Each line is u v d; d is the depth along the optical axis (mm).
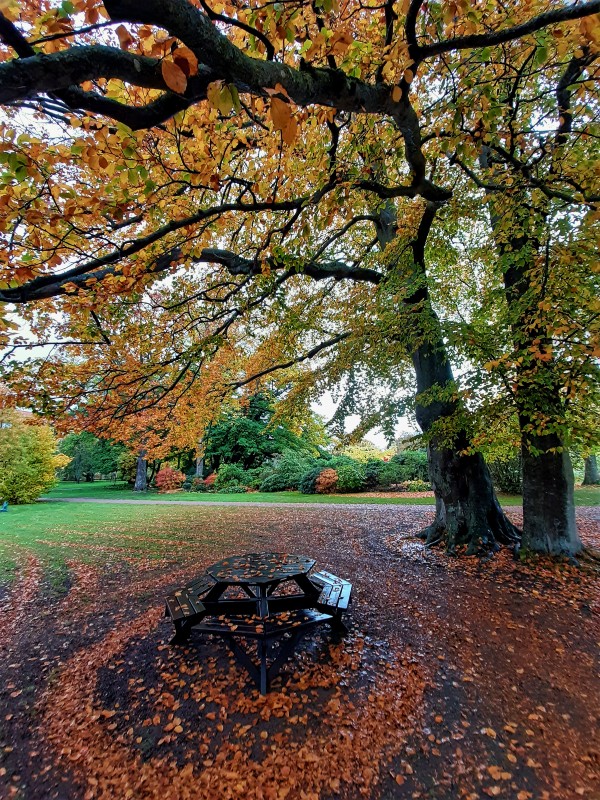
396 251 6277
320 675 3428
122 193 2928
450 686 3236
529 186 4223
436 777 2379
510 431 5703
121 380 6238
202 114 3084
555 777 2352
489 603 4797
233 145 3531
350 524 10008
